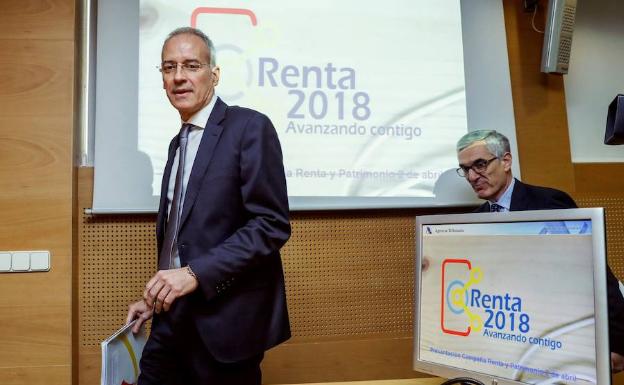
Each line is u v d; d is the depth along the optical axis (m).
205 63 1.34
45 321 1.98
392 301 2.24
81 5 2.22
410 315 2.25
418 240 1.16
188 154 1.31
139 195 2.11
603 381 0.82
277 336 1.21
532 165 2.44
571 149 2.56
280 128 2.21
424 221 1.15
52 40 2.12
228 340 1.15
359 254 2.24
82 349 2.05
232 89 2.20
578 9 2.68
